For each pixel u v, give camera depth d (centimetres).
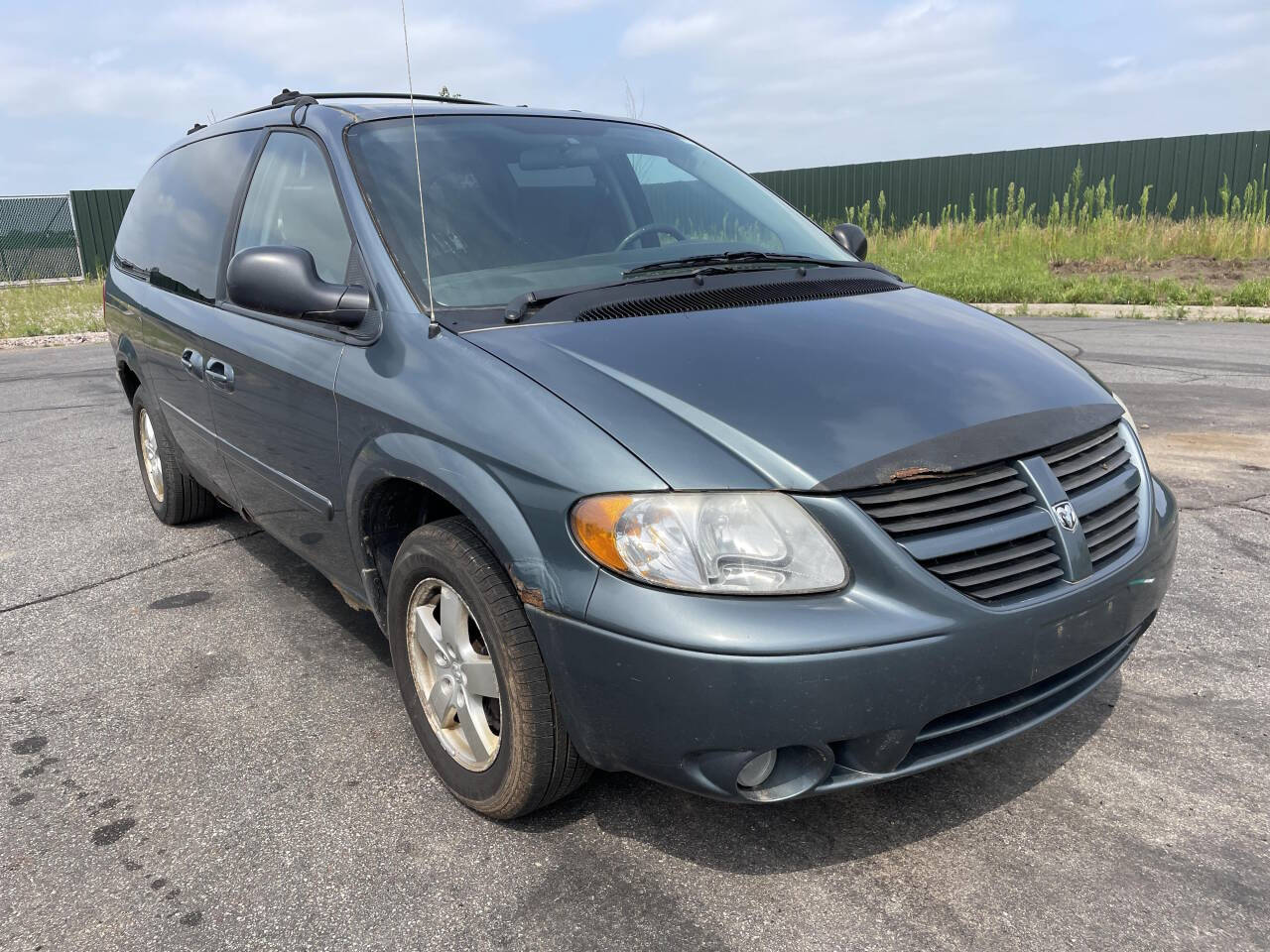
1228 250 1581
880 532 197
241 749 281
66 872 229
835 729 192
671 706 193
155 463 486
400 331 258
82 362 1123
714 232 336
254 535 471
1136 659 317
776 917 207
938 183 2266
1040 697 218
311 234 310
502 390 225
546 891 218
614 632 195
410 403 241
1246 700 290
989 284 1402
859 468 200
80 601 394
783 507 196
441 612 245
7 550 457
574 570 201
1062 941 198
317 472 290
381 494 264
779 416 210
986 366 247
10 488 567
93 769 273
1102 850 226
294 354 296
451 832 240
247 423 333
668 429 205
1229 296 1252
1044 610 207
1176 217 2016
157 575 420
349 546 284
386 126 319
